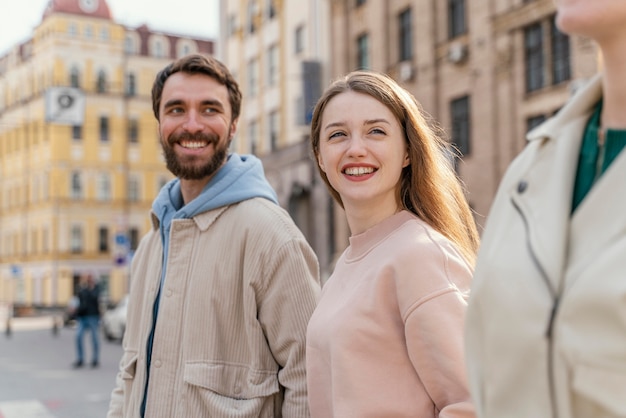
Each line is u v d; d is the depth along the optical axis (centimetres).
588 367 92
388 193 193
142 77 5003
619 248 91
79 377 1163
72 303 1731
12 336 2261
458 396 159
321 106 200
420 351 166
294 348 223
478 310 109
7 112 5344
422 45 1762
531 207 105
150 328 242
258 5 2661
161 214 260
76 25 4803
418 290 167
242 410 221
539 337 97
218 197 239
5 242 5384
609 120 99
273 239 230
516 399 101
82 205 4738
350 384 173
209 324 230
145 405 236
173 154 246
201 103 244
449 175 203
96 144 4797
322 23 2214
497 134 1521
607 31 93
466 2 1622
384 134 189
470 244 200
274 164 2492
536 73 1439
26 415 833
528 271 100
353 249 196
